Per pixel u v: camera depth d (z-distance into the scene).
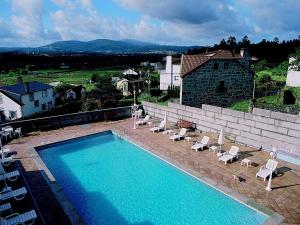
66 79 97.19
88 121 22.47
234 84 32.81
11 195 10.55
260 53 94.94
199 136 18.39
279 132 14.85
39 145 17.16
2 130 18.25
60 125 21.25
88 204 11.71
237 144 16.86
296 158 13.84
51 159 16.45
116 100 47.66
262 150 15.80
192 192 12.33
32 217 9.09
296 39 100.81
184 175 13.41
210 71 30.80
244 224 9.93
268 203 10.47
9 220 8.93
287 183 11.93
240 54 33.53
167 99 43.06
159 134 19.09
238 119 16.77
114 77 75.06
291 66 39.97
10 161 14.19
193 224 10.20
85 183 13.53
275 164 12.12
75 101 54.69
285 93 28.47
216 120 18.17
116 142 18.91
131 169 14.93
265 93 33.25
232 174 12.84
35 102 48.41
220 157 14.26
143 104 24.33
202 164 14.01
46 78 101.81
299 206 10.26
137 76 74.69
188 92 30.22
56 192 11.53
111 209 11.34
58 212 10.19
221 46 117.88
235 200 10.93
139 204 11.63
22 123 19.53
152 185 13.16
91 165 15.55
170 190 12.60
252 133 16.17
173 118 21.50
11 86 48.22
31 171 13.61
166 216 10.73
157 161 15.36
